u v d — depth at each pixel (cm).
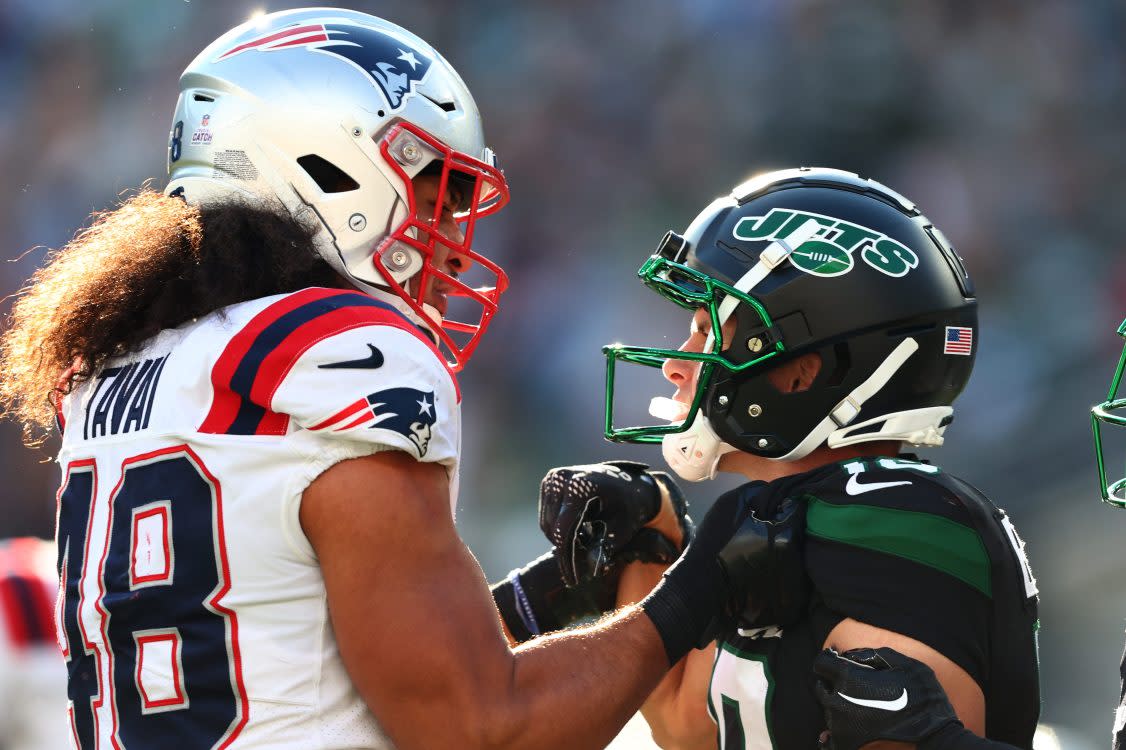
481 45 3462
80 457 531
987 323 2822
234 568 475
